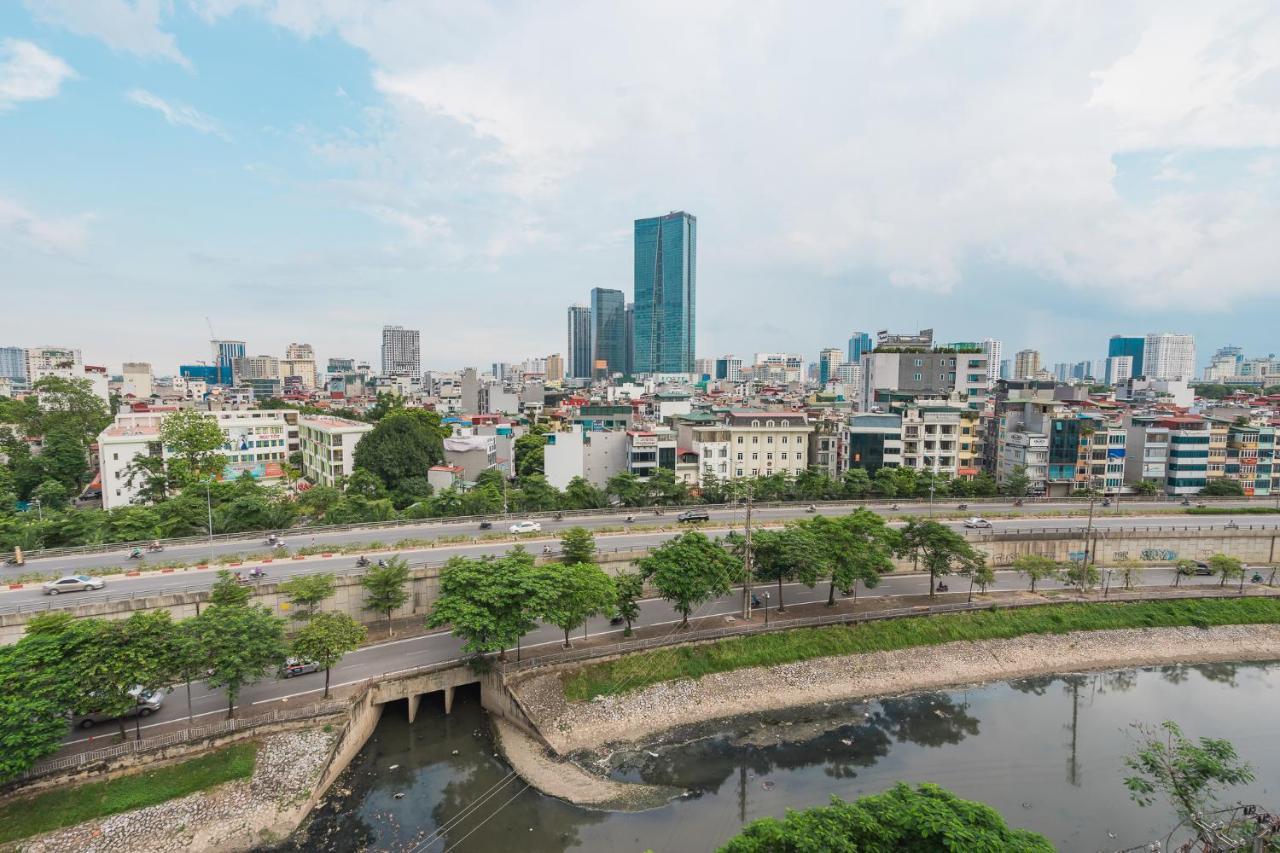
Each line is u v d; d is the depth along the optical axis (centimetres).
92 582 6488
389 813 4722
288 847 4366
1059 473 12694
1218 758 3878
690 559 6712
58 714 4500
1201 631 7775
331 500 10494
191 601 6212
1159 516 10762
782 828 3058
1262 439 12912
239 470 13762
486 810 4788
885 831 3023
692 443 13400
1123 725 6150
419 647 6400
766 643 6894
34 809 4294
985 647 7306
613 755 5512
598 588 6272
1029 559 8331
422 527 9138
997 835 2961
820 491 11338
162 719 5156
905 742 5803
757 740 5781
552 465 12650
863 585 8519
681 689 6312
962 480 12119
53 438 12531
